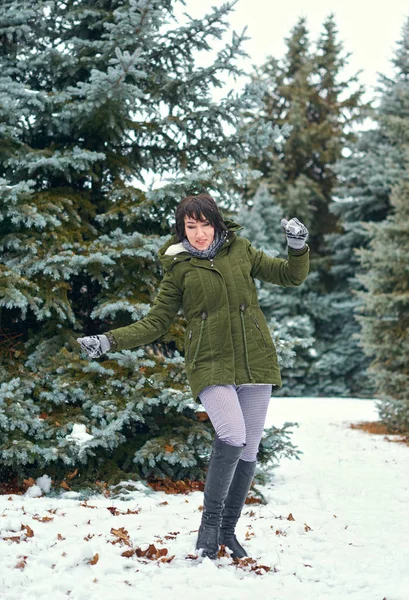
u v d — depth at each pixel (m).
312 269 25.73
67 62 6.07
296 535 4.03
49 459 4.87
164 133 6.46
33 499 4.56
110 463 5.44
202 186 5.76
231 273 3.40
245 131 6.47
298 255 3.35
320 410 14.23
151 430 5.75
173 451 5.30
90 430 5.31
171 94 6.41
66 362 5.46
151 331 3.42
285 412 13.64
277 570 3.30
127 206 5.98
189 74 6.38
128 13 5.98
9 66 6.26
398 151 22.89
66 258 5.27
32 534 3.62
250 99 6.29
